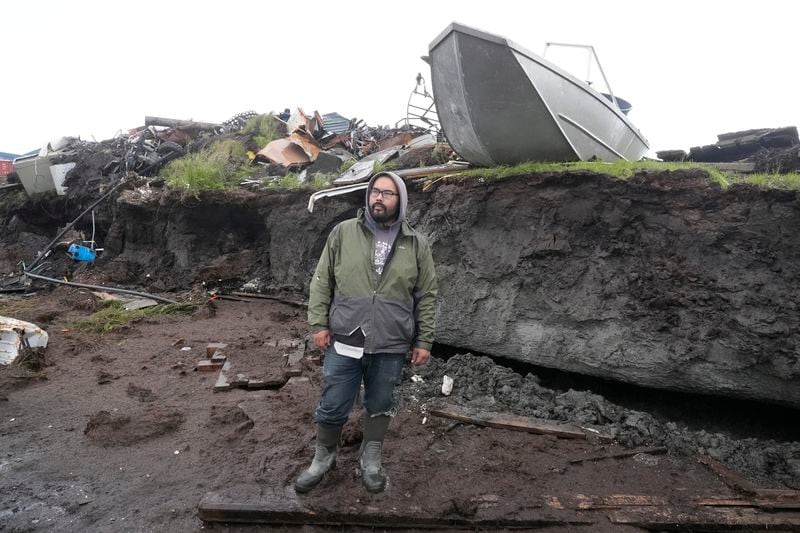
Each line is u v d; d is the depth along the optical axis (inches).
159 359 240.2
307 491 125.4
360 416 168.7
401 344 118.3
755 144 241.1
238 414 172.4
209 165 405.1
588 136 235.1
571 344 207.2
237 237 410.9
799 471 146.5
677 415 198.1
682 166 190.2
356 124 526.0
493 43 205.5
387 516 119.3
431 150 328.5
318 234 339.9
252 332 283.1
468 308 235.9
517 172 221.0
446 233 246.1
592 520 124.9
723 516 127.3
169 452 151.9
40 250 530.9
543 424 171.9
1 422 173.8
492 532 121.0
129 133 591.2
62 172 537.6
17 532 115.3
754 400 173.0
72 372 224.4
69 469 142.7
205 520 118.3
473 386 199.9
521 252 220.7
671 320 184.9
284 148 432.1
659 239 191.6
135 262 440.1
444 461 147.9
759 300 168.1
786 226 165.3
